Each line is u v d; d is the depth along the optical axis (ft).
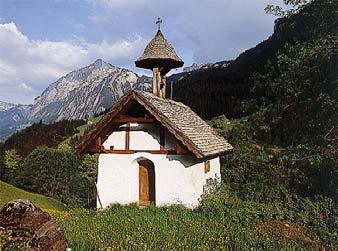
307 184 60.29
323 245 42.63
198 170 64.08
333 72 61.57
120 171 65.57
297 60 65.92
